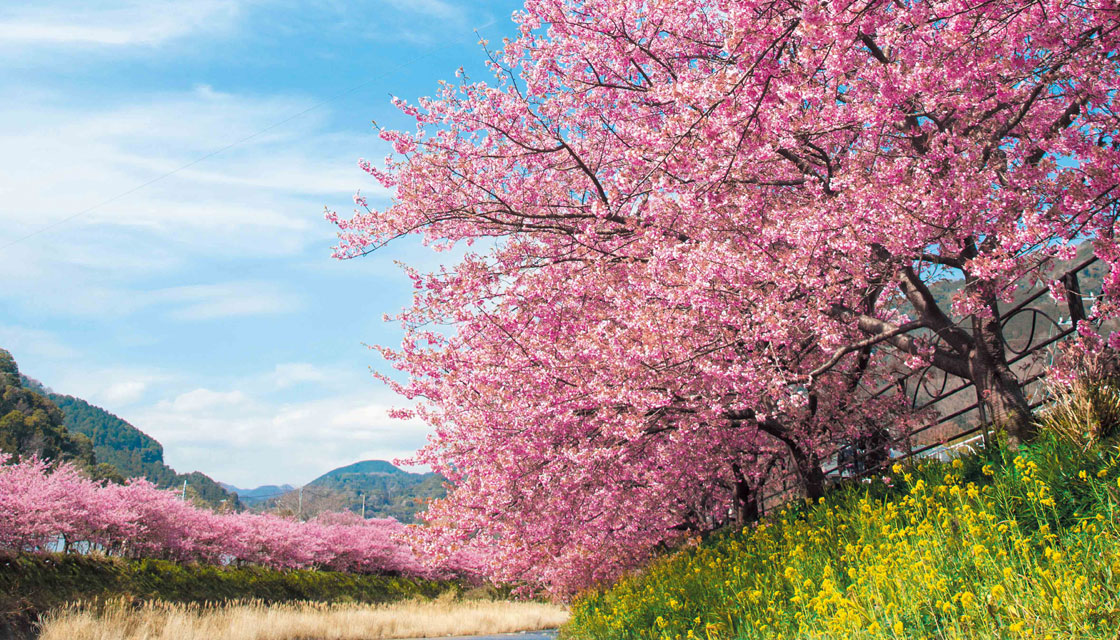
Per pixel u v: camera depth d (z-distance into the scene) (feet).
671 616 22.93
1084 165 19.57
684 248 24.66
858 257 21.54
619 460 29.09
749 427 32.60
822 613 14.78
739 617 18.12
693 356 24.07
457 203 31.78
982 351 23.22
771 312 22.77
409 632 79.00
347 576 124.67
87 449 231.09
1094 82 18.65
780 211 25.08
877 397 34.30
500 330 29.25
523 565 43.68
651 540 42.73
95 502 76.79
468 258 31.04
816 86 20.68
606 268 28.55
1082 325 19.30
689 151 18.78
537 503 31.45
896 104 19.44
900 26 21.26
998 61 18.02
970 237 21.66
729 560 26.37
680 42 31.17
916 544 15.23
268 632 64.80
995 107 21.25
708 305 23.44
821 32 15.67
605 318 27.96
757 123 18.22
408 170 31.55
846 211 21.36
